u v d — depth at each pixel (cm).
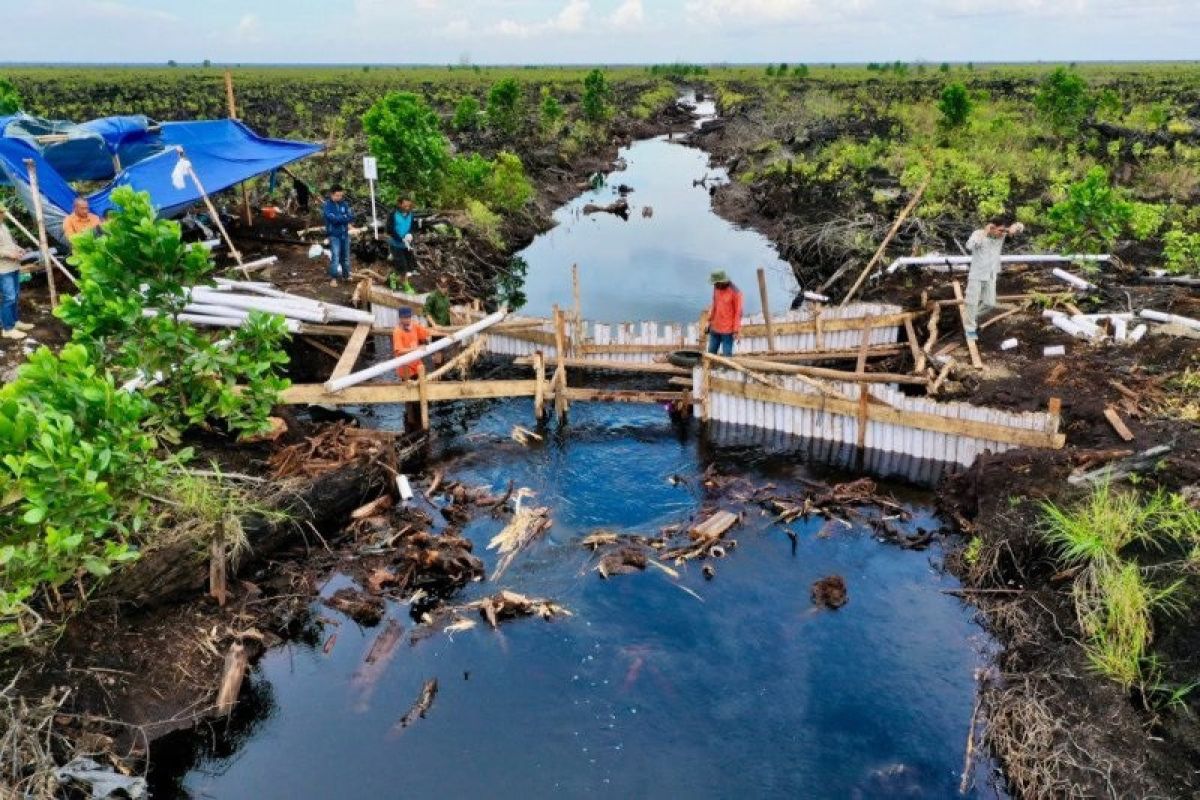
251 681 702
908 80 6744
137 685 648
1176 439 891
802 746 646
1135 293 1334
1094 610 684
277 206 1970
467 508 952
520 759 634
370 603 783
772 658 732
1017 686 654
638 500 981
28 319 1248
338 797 603
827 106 4200
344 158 2623
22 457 586
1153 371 1062
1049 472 859
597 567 852
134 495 724
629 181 3269
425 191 2045
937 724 663
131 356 830
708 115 5988
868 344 1329
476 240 1956
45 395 653
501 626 768
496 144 3103
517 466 1062
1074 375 1079
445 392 1109
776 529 918
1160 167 2197
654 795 605
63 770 547
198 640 704
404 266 1570
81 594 670
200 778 616
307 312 1215
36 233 1562
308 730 659
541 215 2467
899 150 2628
